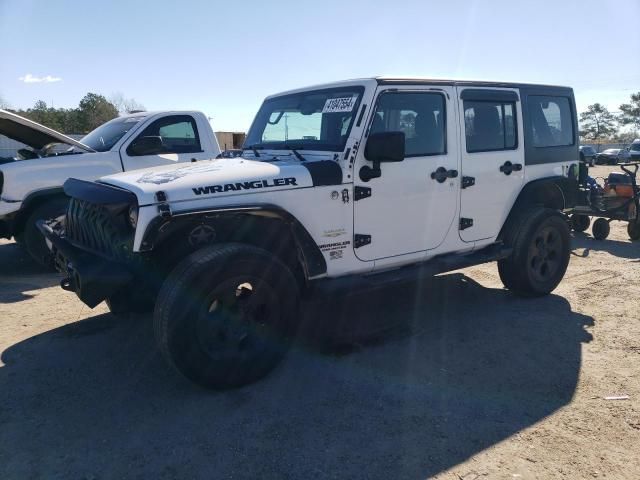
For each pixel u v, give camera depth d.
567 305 5.12
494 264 6.81
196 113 7.50
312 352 4.06
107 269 3.27
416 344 4.21
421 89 4.20
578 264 6.85
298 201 3.62
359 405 3.27
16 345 4.21
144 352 4.05
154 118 7.12
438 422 3.07
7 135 6.77
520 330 4.48
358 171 3.88
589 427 3.01
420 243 4.37
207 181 3.34
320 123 4.19
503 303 5.21
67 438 2.92
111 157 6.71
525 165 5.07
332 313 4.92
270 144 4.61
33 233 6.29
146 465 2.69
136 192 3.19
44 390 3.47
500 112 4.86
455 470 2.64
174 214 3.13
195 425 3.05
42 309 5.11
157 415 3.15
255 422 3.08
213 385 3.35
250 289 3.44
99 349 4.11
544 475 2.60
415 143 4.24
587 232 9.54
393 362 3.88
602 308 5.01
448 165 4.41
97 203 3.35
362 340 4.30
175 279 3.19
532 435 2.94
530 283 5.18
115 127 7.38
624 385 3.49
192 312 3.17
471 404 3.28
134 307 3.64
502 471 2.63
